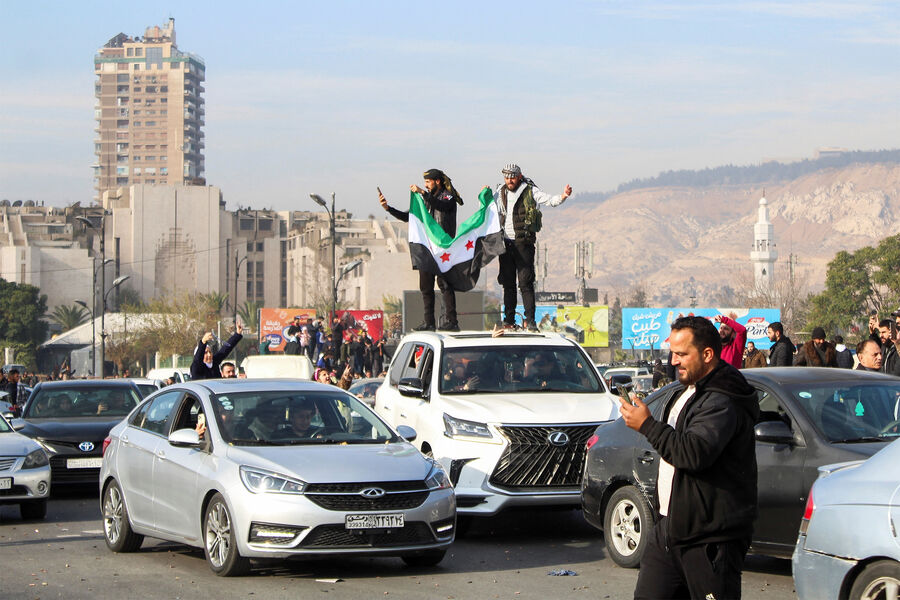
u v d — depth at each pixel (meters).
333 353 37.91
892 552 6.41
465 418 12.32
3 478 13.80
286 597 9.07
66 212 182.62
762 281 108.69
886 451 6.86
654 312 67.44
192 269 182.50
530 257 14.96
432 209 15.25
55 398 18.39
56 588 9.58
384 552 9.70
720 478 5.40
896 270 88.75
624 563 10.32
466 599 8.98
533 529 13.24
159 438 11.18
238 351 96.19
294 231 182.75
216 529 9.99
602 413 12.35
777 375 9.66
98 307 165.62
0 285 130.75
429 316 15.30
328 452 10.09
